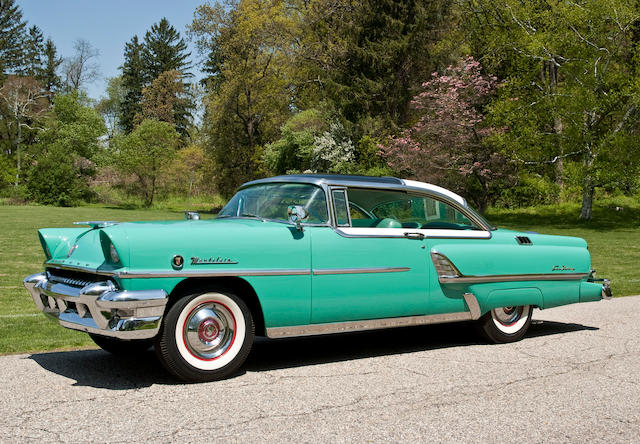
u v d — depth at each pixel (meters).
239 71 50.03
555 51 31.58
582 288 6.67
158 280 4.31
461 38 40.09
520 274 6.15
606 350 5.89
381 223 5.55
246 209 5.57
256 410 3.90
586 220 31.56
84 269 4.50
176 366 4.45
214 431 3.49
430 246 5.70
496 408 4.02
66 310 4.72
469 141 34.72
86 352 5.63
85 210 45.44
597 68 29.89
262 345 6.08
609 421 3.78
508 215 35.97
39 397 4.12
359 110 40.44
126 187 58.94
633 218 31.95
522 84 32.12
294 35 46.81
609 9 28.77
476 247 5.89
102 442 3.29
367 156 38.94
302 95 50.16
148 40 89.81
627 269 13.93
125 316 4.19
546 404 4.12
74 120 67.31
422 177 35.25
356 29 39.84
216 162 53.22
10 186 57.69
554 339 6.46
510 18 34.97
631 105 29.45
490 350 5.89
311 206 5.23
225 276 4.60
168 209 54.91
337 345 6.10
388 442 3.37
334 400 4.14
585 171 29.91
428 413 3.89
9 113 72.25
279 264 4.84
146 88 86.19
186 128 87.75
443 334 6.76
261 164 50.69
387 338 6.50
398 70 40.34
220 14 48.28
